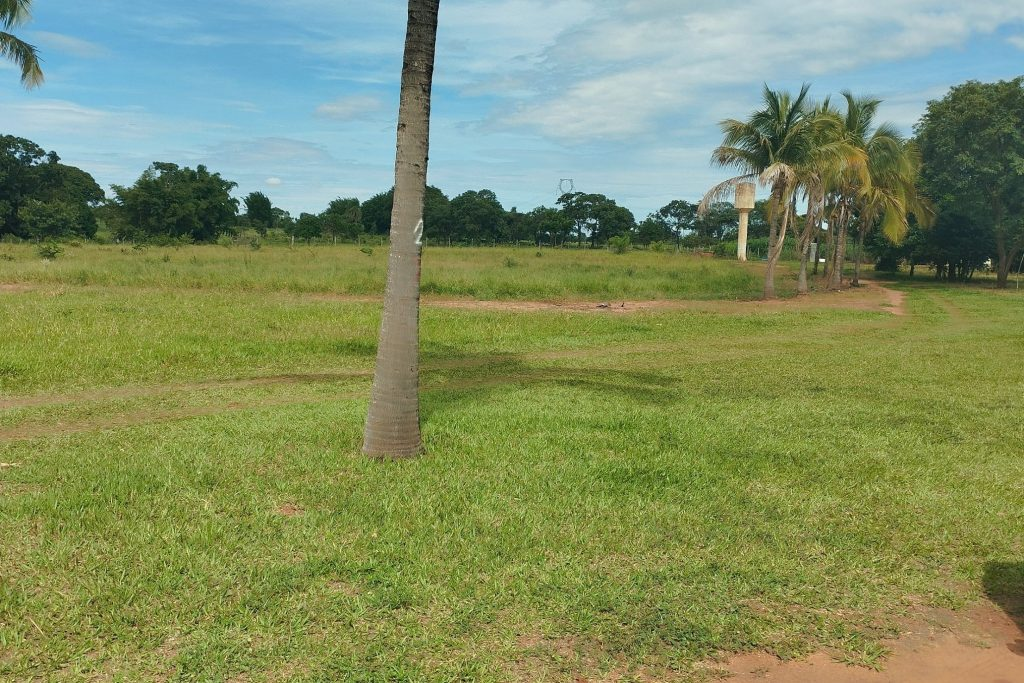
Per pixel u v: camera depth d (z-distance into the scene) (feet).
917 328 60.13
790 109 87.97
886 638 11.28
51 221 199.00
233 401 27.37
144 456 19.10
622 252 217.15
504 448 20.47
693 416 24.97
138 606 11.15
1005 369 36.96
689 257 194.80
